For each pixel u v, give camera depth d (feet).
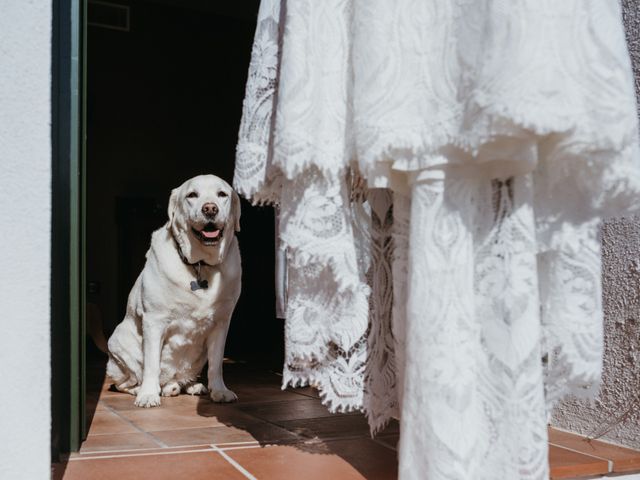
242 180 4.44
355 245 4.34
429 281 3.62
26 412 3.42
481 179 3.74
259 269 16.52
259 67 4.47
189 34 20.61
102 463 5.02
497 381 3.65
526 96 3.22
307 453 5.35
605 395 5.51
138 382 9.21
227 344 16.08
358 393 4.45
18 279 3.40
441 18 3.72
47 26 3.48
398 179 4.03
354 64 3.91
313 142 3.98
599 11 3.51
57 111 5.27
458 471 3.51
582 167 3.58
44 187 3.47
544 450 3.57
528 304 3.58
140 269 18.79
